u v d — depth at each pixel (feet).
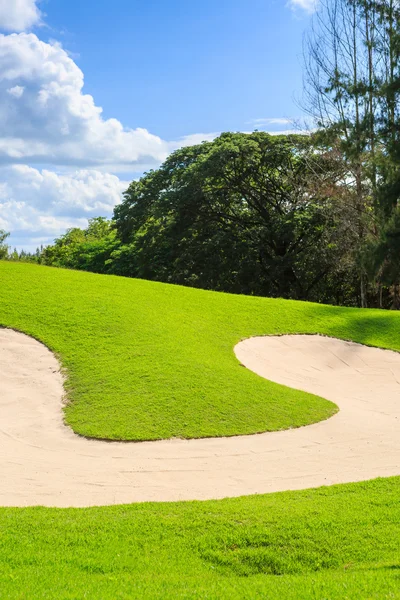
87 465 33.06
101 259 180.24
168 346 53.78
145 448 35.91
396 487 27.66
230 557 20.43
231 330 63.87
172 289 76.38
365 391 52.19
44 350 52.39
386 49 106.42
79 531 22.20
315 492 27.45
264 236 125.80
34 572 18.37
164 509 24.88
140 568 19.26
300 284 134.41
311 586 17.51
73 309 61.11
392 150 91.04
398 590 16.98
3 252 158.61
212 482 30.37
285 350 61.62
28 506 25.99
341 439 38.06
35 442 36.99
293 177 128.88
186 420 39.70
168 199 126.82
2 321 57.11
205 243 128.77
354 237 114.01
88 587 17.13
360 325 71.00
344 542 21.21
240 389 45.65
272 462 33.71
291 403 44.50
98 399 42.98
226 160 121.80
